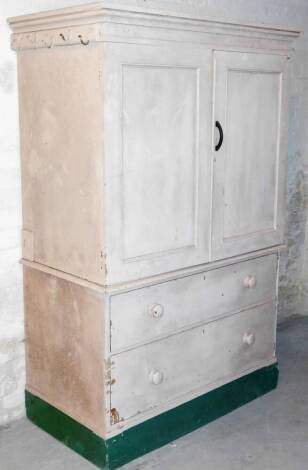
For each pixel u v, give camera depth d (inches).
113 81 80.4
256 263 109.3
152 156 87.4
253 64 99.0
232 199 101.2
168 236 92.0
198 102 91.4
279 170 108.7
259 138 103.7
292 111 147.1
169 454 96.0
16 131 97.4
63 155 88.3
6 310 101.7
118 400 90.7
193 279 97.7
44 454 95.6
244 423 105.7
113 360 88.7
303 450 98.0
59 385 97.9
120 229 85.3
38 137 92.9
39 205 95.2
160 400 96.7
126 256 87.0
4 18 93.6
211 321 102.7
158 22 82.6
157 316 92.0
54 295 95.3
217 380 106.2
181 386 99.8
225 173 98.7
